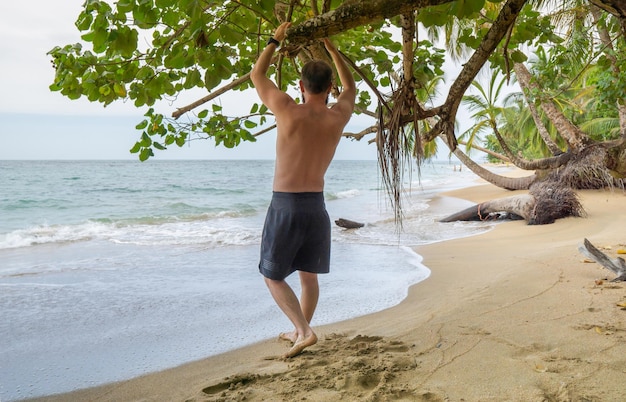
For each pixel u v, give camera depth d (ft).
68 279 21.18
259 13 9.59
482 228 39.42
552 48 22.70
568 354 10.02
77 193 89.30
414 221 45.34
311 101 10.04
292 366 10.41
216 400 8.94
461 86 9.93
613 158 47.88
